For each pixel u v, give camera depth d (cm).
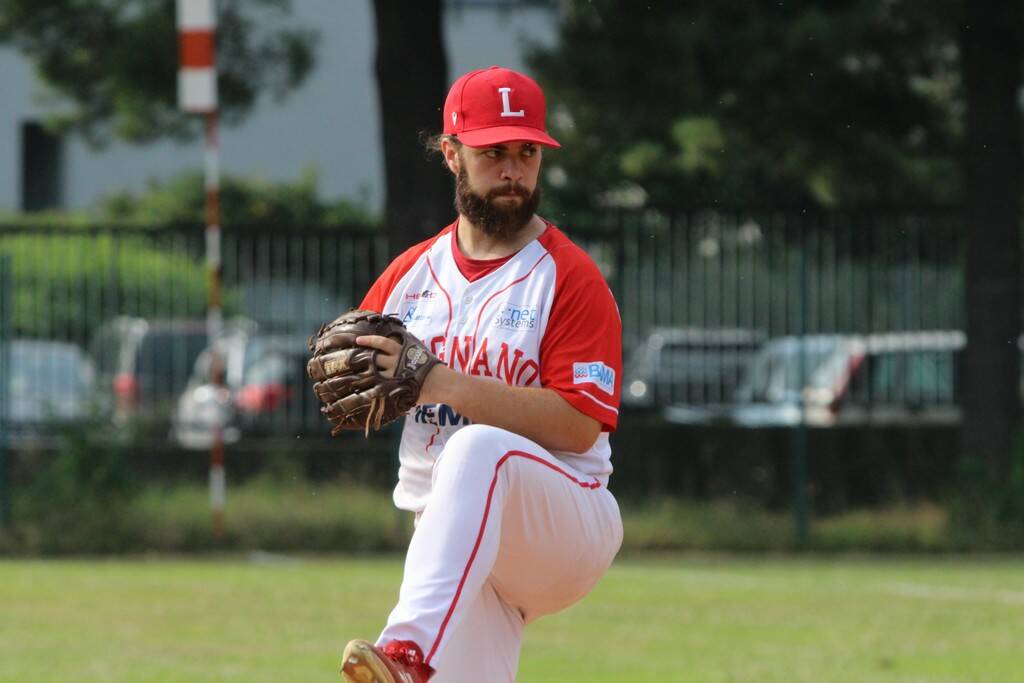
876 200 7506
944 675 2745
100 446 5456
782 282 5691
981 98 5769
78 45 6500
